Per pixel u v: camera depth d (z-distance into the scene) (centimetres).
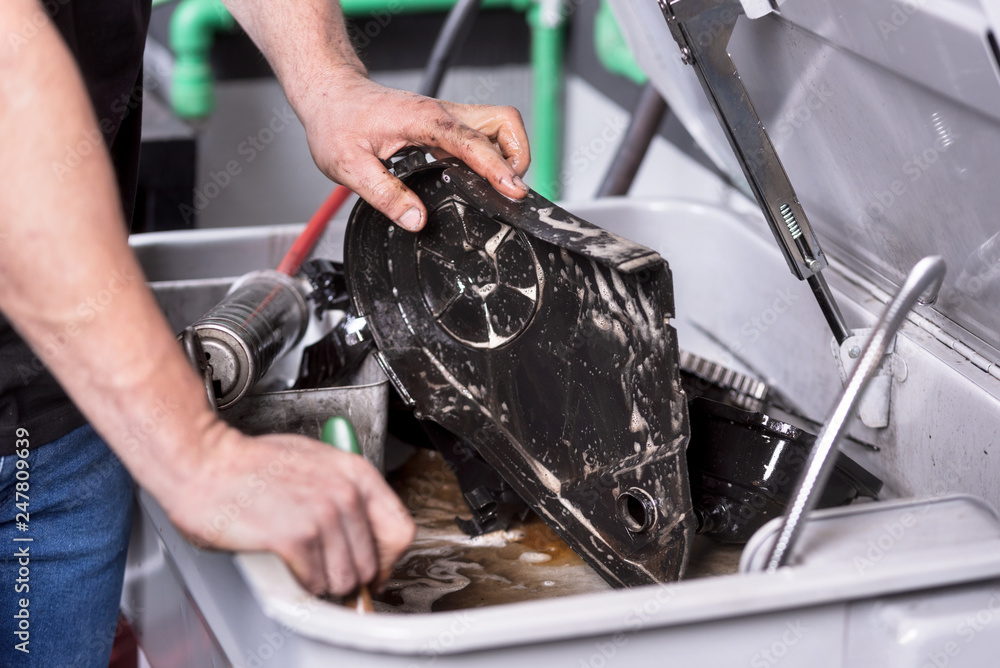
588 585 88
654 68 125
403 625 52
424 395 92
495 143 96
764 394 108
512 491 95
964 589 60
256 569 56
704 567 91
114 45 78
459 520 97
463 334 91
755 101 104
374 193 86
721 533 89
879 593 57
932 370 94
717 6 80
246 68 249
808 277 95
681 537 75
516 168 95
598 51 257
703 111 120
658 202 138
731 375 109
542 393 84
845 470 84
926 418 95
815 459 58
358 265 95
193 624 81
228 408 88
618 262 65
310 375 101
